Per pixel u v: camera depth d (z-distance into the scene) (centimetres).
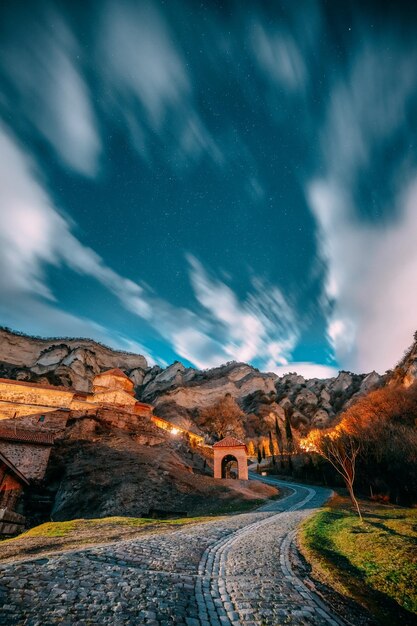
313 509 2486
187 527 1606
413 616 699
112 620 547
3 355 13812
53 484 3422
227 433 11256
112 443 4234
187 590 732
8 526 1798
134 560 895
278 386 17612
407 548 1063
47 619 523
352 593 788
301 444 8212
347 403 13775
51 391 4984
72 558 836
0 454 2130
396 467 3459
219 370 17488
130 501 2916
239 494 3397
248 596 733
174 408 11738
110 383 6206
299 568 971
